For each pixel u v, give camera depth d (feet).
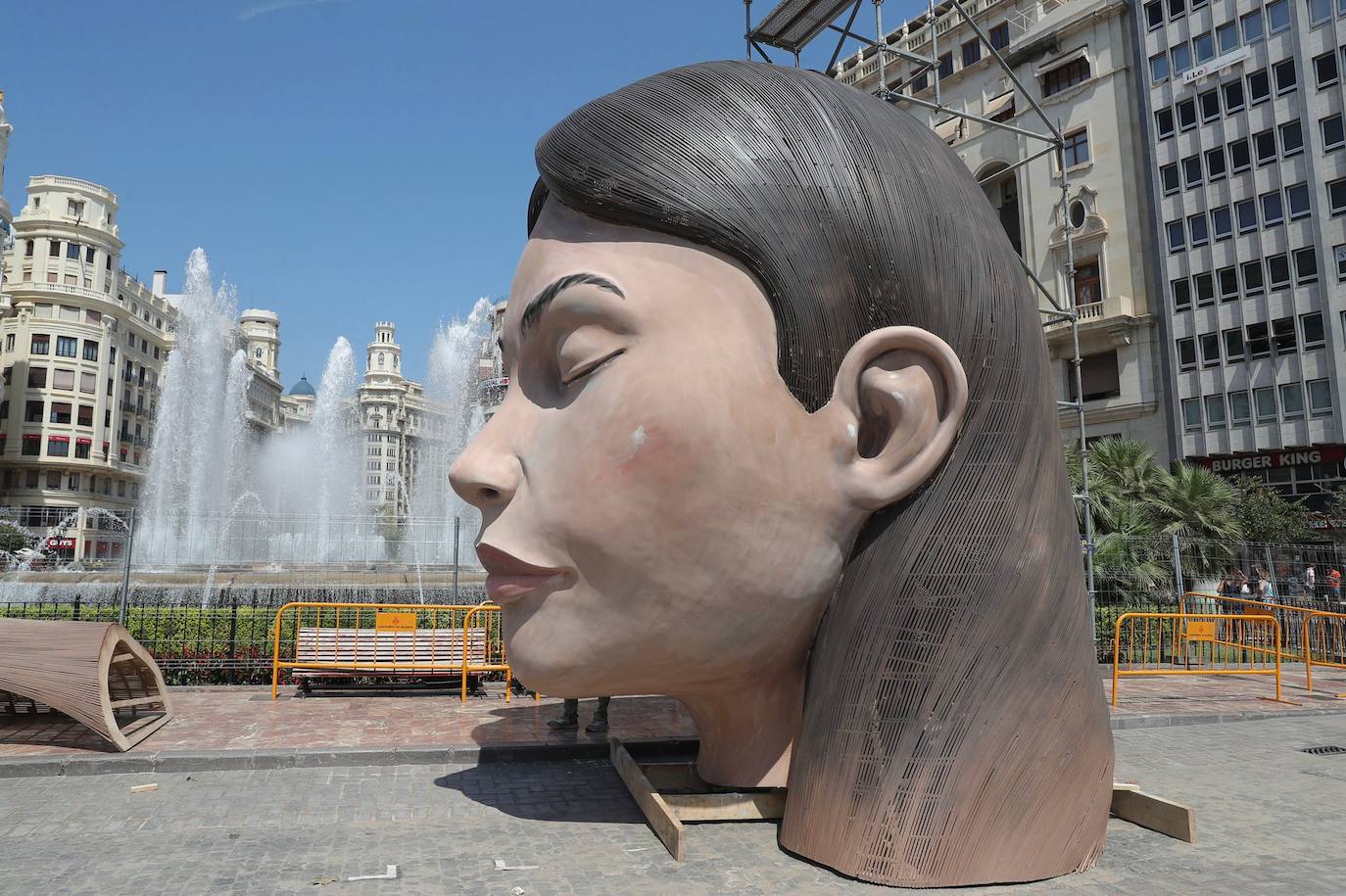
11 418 147.84
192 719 23.16
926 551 10.67
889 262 10.79
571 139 11.52
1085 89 93.30
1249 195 83.41
